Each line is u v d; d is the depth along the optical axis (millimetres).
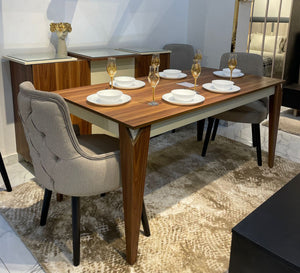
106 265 1783
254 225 1403
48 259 1816
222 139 3533
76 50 3115
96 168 1655
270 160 2893
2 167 2377
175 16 3967
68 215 2195
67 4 2947
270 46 4020
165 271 1751
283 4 3910
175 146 3324
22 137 2783
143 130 1656
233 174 2785
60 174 1646
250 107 2822
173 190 2518
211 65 4012
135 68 3154
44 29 2852
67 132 1550
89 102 1955
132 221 1721
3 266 1762
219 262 1825
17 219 2139
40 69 2475
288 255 1239
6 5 2586
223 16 3729
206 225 2125
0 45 2631
